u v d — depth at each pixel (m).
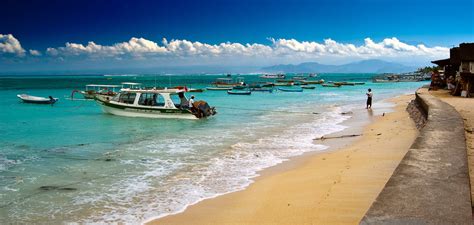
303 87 75.62
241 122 24.81
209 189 9.99
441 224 3.79
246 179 10.88
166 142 17.44
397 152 12.46
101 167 12.77
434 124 11.46
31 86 85.56
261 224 7.16
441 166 6.12
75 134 20.28
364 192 8.17
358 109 32.72
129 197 9.56
